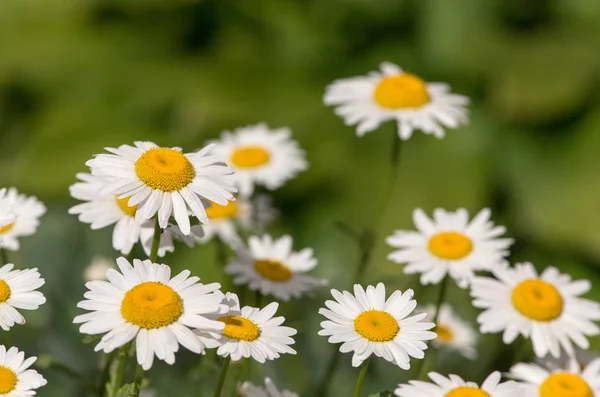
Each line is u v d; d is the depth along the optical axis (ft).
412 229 3.72
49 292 3.21
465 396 2.61
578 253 3.79
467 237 2.92
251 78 4.02
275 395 2.72
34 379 2.60
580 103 3.94
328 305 2.64
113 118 3.93
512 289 2.86
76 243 3.39
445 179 3.81
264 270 2.88
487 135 3.97
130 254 2.72
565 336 2.83
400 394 2.63
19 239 3.38
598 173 3.81
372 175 3.81
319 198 3.82
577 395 2.77
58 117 3.96
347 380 3.13
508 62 3.89
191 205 2.61
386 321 2.62
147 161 2.61
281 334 2.62
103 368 2.77
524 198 3.84
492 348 3.34
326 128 3.88
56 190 3.77
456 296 3.53
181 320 2.55
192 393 3.02
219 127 3.82
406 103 3.08
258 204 3.15
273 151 3.18
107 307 2.55
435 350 3.02
